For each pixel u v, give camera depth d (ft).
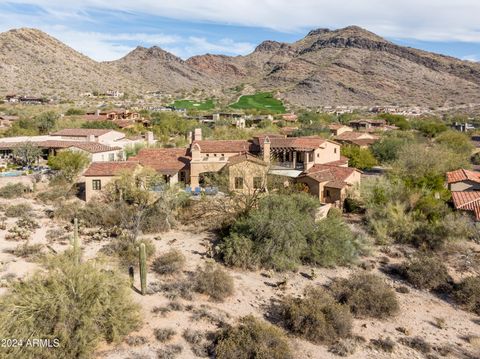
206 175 162.50
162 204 131.75
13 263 95.20
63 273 68.44
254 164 147.95
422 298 89.45
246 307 81.56
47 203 152.87
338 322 73.41
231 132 288.92
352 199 145.69
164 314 75.97
